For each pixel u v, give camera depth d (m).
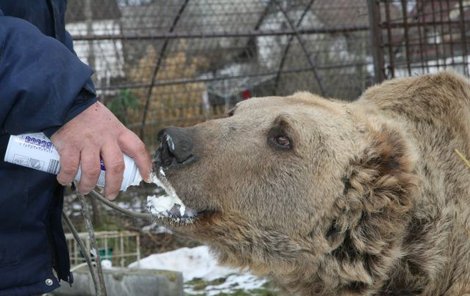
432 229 2.73
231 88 11.20
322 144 2.74
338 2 10.48
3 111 2.07
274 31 9.95
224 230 2.75
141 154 2.24
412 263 2.75
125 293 5.01
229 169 2.70
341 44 11.10
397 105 3.12
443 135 2.92
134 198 9.04
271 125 2.77
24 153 2.18
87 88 2.18
